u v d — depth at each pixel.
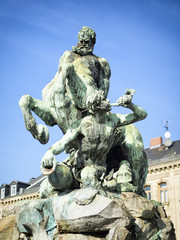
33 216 8.70
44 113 9.16
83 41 9.62
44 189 9.39
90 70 9.42
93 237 7.98
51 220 8.58
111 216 7.91
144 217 8.74
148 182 32.50
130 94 8.87
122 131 9.56
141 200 8.80
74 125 8.83
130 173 9.28
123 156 9.56
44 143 9.04
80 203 8.07
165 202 31.23
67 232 8.13
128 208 8.66
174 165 31.69
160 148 34.94
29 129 8.95
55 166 8.24
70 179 8.79
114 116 9.05
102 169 8.86
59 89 8.80
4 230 9.04
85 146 8.75
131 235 8.20
